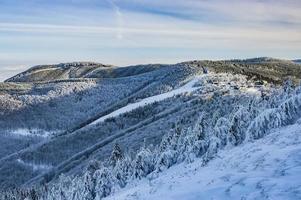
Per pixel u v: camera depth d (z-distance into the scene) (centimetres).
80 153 9931
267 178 1562
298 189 1395
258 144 2175
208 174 1944
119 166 3512
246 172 1720
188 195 1653
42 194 6072
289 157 1731
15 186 10869
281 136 2136
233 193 1515
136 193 2106
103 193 3412
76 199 3884
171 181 2117
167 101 12381
